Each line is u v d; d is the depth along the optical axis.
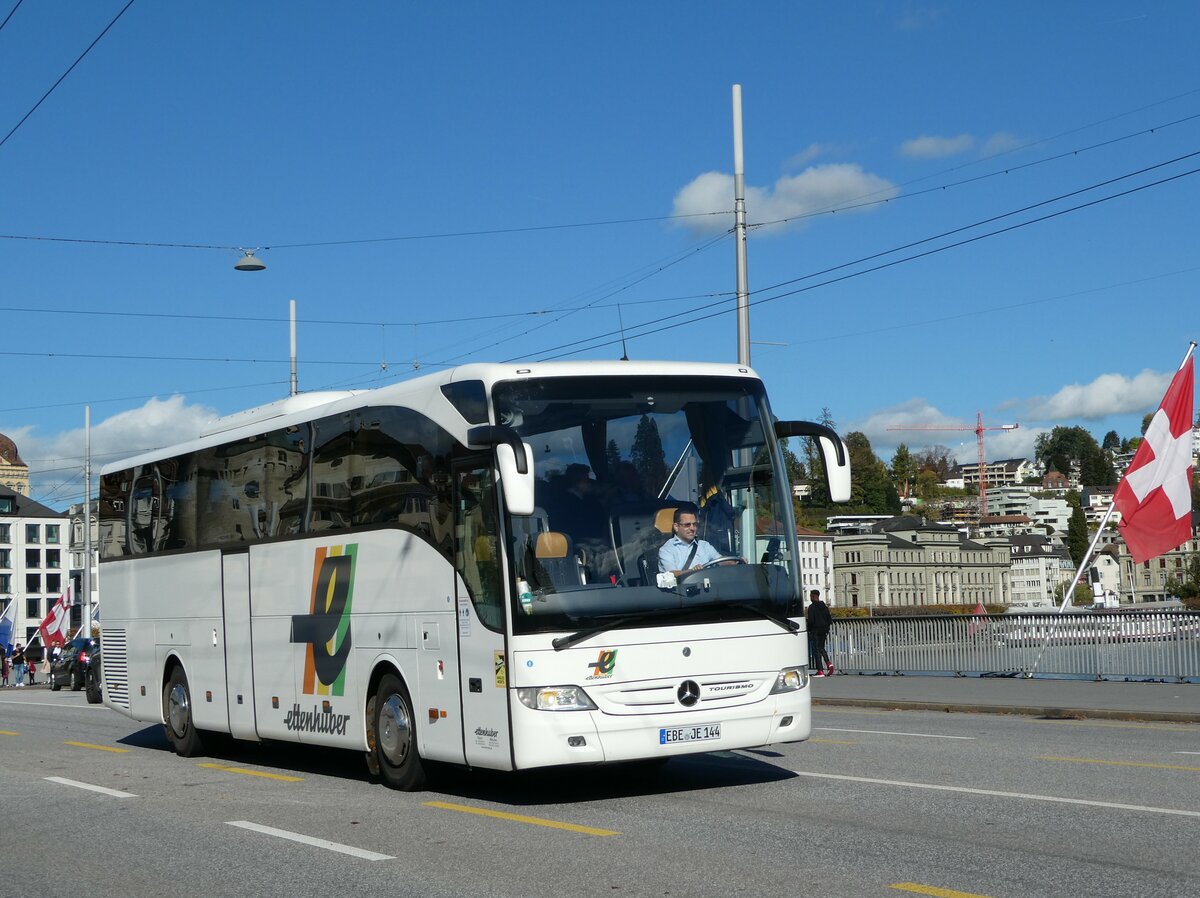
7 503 145.00
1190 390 26.83
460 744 11.77
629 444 11.58
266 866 9.48
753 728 11.52
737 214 27.31
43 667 70.06
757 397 12.17
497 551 11.20
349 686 13.70
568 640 11.02
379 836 10.46
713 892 7.88
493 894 8.13
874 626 29.92
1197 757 14.14
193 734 17.59
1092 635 25.56
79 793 14.10
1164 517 26.77
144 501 19.19
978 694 23.48
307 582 14.56
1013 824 9.82
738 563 11.70
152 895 8.72
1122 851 8.70
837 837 9.50
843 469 11.86
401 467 12.82
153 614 18.62
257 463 15.92
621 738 11.07
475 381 11.65
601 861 8.99
